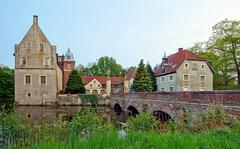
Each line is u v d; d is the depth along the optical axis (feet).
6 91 183.32
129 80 230.48
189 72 151.43
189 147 16.25
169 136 18.95
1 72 186.60
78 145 16.99
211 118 30.19
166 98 70.49
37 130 24.94
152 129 29.73
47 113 113.39
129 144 17.02
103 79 249.75
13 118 27.89
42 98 159.94
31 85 159.94
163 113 75.25
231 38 132.26
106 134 19.43
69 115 104.12
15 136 25.09
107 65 342.03
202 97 50.39
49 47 163.84
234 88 128.47
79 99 161.58
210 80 154.61
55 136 21.91
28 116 97.66
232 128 24.34
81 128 25.63
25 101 158.40
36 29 163.73
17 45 160.25
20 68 159.33
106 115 107.24
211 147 16.85
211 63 155.02
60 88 193.98
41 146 17.08
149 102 84.74
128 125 32.27
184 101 59.00
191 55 156.15
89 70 343.67
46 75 161.89
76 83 174.91
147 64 181.37
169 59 172.76
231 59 135.03
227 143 17.56
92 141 17.47
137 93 99.04
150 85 166.61
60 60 209.15
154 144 16.72
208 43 149.89
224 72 144.87
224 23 137.28
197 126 30.35
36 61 161.58
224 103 42.75
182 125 31.60
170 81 157.38
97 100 161.58
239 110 38.60
